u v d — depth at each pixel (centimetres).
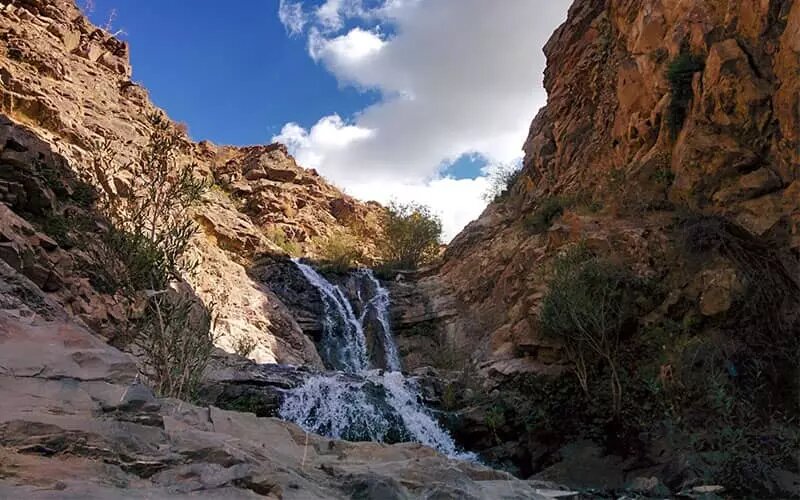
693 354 1094
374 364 2030
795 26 1253
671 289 1249
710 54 1422
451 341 1956
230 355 1378
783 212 1202
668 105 1533
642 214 1462
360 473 449
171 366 757
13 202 1088
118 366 434
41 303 536
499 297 1953
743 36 1410
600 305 1238
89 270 1077
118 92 2070
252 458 390
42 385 380
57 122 1533
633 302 1268
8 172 1116
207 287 1675
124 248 788
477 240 2367
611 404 1187
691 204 1371
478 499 452
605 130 1942
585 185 1894
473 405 1377
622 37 2000
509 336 1653
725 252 1207
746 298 1122
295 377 1331
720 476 891
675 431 1037
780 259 1150
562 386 1299
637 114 1706
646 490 884
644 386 1156
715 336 1126
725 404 991
